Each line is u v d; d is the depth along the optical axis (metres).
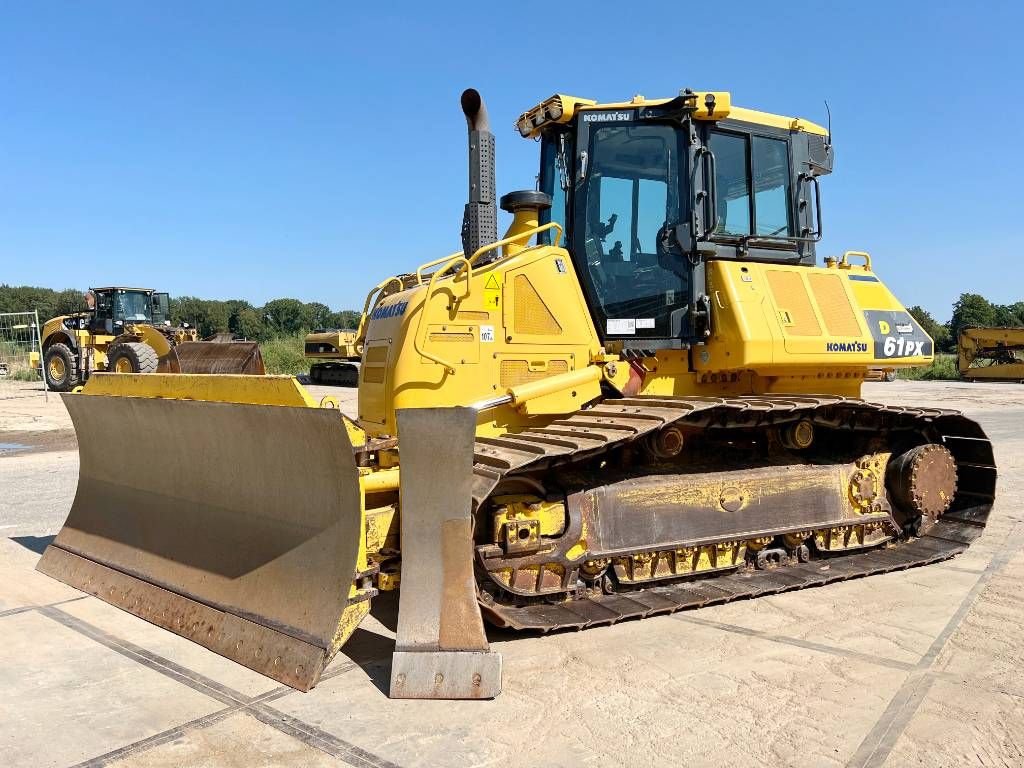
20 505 8.40
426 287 5.28
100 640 4.60
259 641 4.26
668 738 3.44
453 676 3.84
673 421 4.89
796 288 5.95
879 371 6.69
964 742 3.40
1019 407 19.25
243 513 4.83
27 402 21.34
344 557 4.16
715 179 5.73
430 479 4.00
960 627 4.80
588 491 4.95
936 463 6.36
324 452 4.24
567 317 5.46
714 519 5.42
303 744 3.40
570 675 4.09
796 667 4.20
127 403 5.49
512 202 5.86
